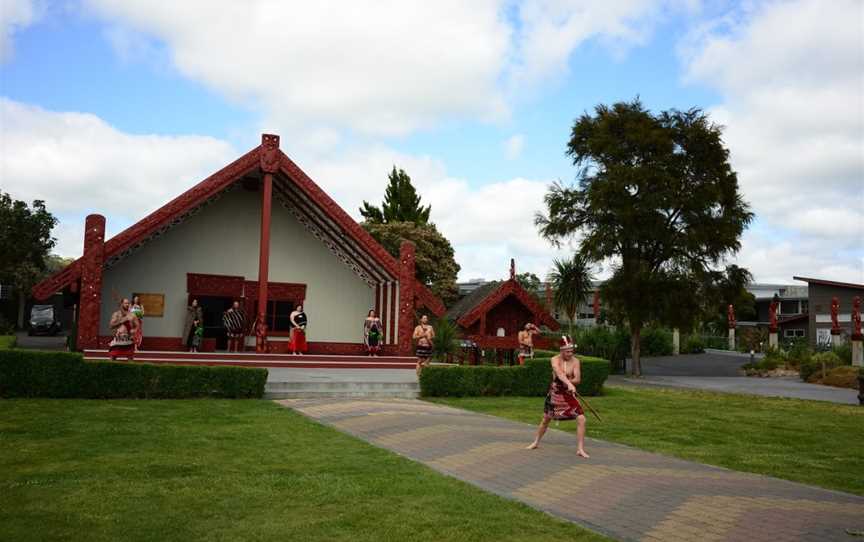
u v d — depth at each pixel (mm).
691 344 52188
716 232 30953
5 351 14070
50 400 13930
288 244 27734
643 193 30812
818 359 31000
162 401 14680
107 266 24688
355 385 17781
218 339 26453
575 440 11664
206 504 6832
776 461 10469
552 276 33812
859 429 14461
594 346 34031
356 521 6379
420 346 19578
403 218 56125
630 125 31359
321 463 9000
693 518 6891
